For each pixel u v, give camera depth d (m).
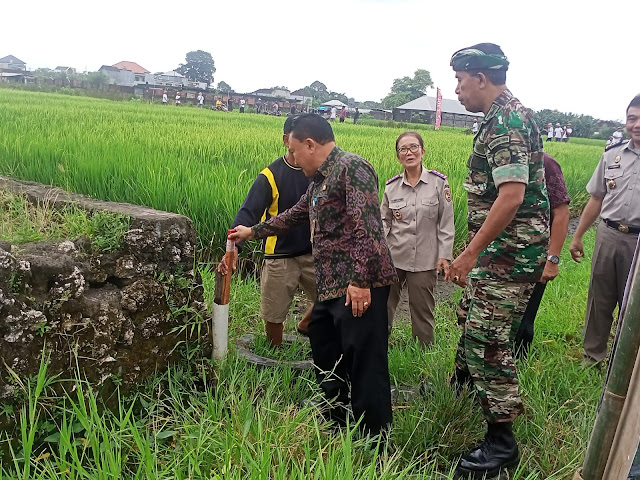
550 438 3.25
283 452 2.52
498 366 3.02
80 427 2.54
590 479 1.94
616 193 4.37
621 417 1.80
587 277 7.16
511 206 2.76
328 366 3.42
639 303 1.75
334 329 3.36
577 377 4.12
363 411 3.05
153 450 2.60
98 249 2.89
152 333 3.05
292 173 4.10
